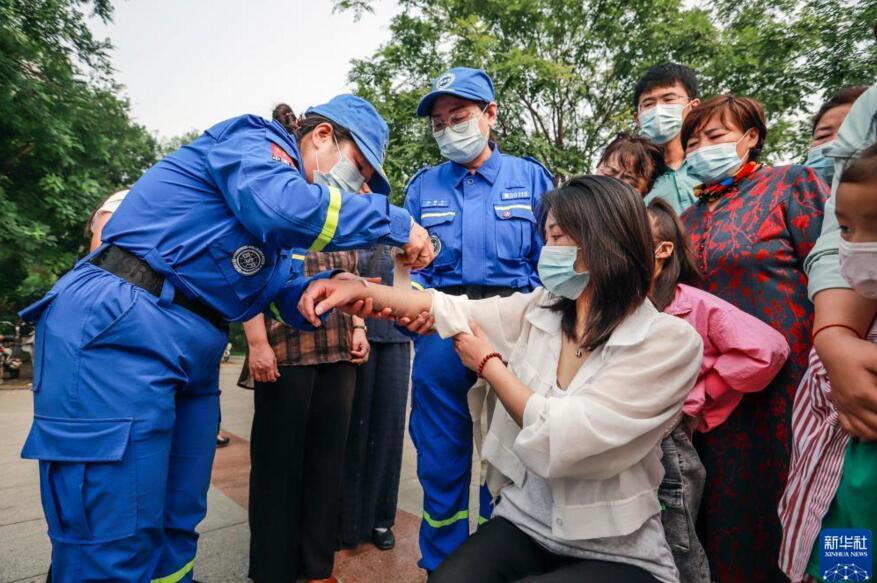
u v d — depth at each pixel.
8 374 8.91
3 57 8.66
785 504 1.27
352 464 2.42
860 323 1.05
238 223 1.35
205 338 1.37
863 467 1.00
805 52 8.30
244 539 2.40
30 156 9.87
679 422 1.47
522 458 1.18
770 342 1.51
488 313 1.50
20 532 2.45
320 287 1.49
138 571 1.24
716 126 1.87
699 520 1.77
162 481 1.29
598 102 10.41
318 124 1.62
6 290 9.98
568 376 1.34
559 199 1.28
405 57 9.55
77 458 1.17
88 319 1.21
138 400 1.22
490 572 1.18
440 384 1.95
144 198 1.33
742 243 1.74
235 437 4.21
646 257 1.24
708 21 8.84
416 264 1.61
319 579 2.04
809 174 1.69
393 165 7.74
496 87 8.34
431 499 1.98
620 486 1.19
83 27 10.44
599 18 9.79
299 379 1.99
